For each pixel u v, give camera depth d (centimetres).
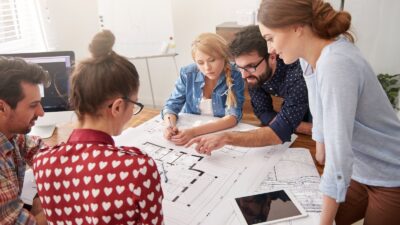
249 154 120
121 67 66
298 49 81
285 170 108
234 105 155
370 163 91
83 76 65
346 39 79
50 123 144
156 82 367
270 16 78
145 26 301
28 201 102
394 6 267
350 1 275
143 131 142
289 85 133
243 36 133
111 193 62
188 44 339
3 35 237
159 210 67
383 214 95
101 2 298
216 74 154
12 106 87
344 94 71
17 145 106
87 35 301
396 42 277
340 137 70
